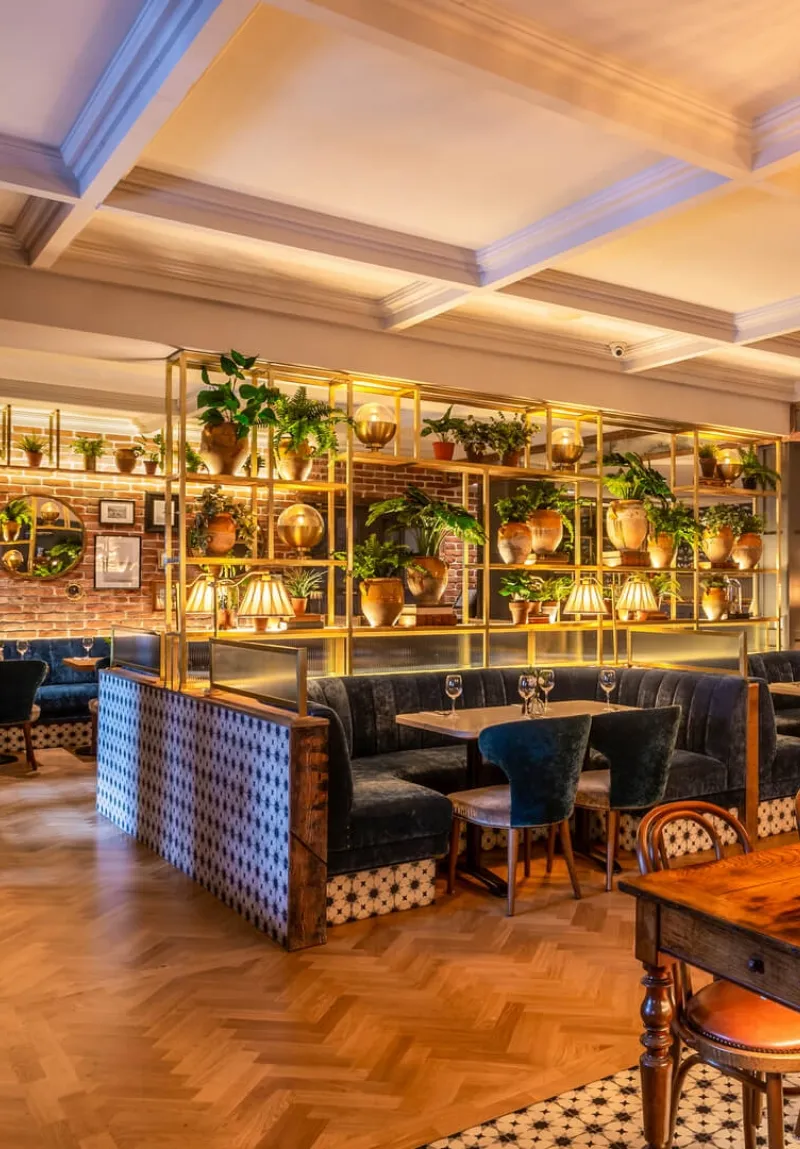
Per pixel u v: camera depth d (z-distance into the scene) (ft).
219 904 13.92
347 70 10.09
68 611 28.99
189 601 18.70
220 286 16.46
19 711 23.72
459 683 16.17
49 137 11.65
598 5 9.06
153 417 26.89
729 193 12.20
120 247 15.21
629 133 10.67
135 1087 8.84
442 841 14.08
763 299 18.37
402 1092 8.78
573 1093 8.77
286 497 28.89
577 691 20.35
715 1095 8.82
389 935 12.83
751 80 10.43
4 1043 9.70
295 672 12.88
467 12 9.03
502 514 20.94
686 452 25.52
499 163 12.39
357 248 14.75
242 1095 8.71
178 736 15.58
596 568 21.83
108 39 9.57
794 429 25.68
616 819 15.03
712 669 19.70
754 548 24.82
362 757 17.65
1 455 27.76
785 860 7.73
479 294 16.28
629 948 12.39
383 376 18.67
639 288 17.63
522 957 12.07
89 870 15.51
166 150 12.03
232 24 8.48
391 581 18.79
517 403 21.09
